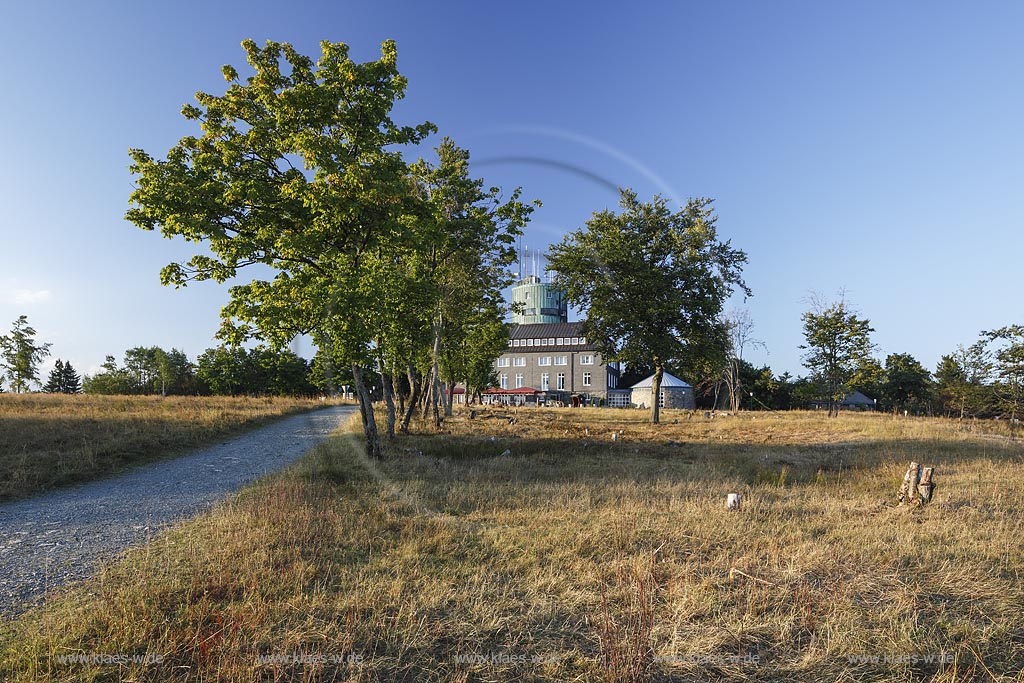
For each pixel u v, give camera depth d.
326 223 11.09
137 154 10.77
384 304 11.09
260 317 10.01
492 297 18.81
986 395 22.98
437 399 20.69
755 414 30.92
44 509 8.07
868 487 9.77
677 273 20.06
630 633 3.86
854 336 30.80
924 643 3.85
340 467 11.34
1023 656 3.73
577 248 17.56
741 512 7.54
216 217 11.02
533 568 5.21
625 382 72.38
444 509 7.63
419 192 14.52
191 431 16.50
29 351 39.91
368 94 11.16
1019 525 6.89
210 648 3.55
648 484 9.65
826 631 4.02
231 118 11.52
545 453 13.95
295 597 4.46
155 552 5.88
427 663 3.56
